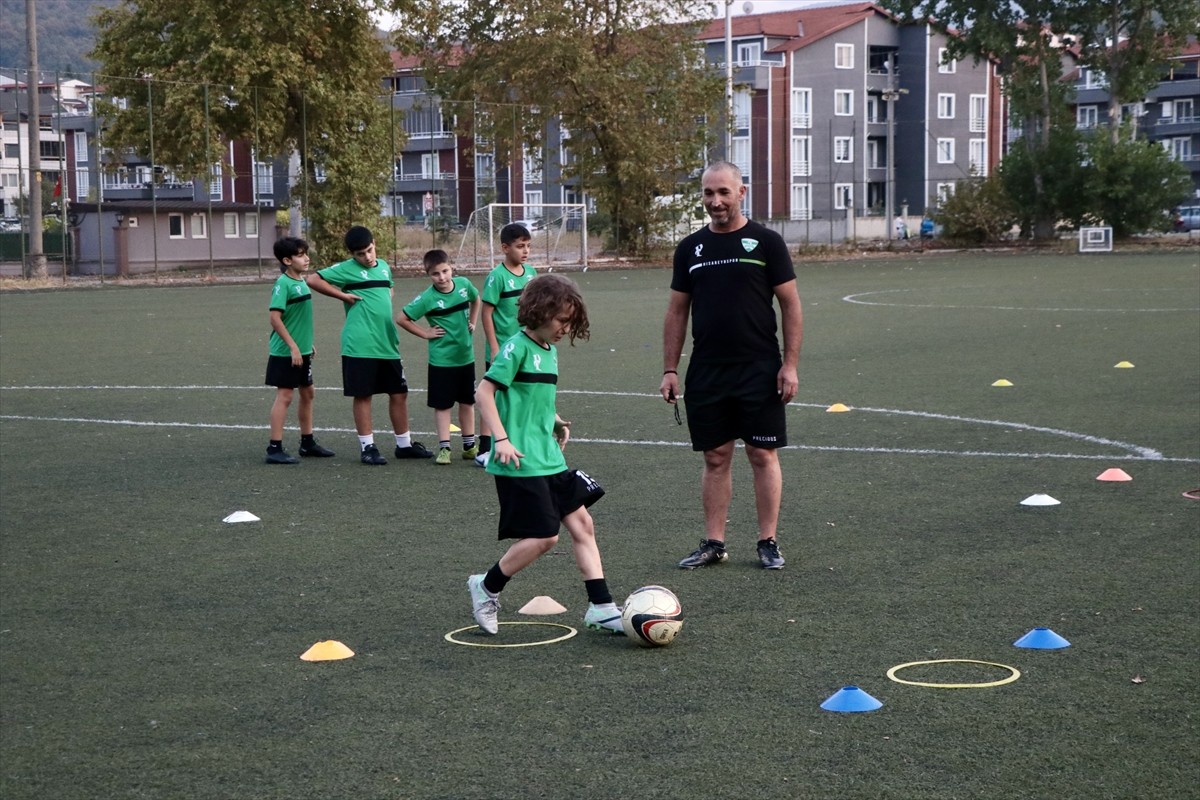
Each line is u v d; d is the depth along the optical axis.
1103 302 23.77
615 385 13.34
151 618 5.54
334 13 40.19
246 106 38.03
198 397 12.95
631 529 7.10
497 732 4.12
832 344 17.14
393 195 41.47
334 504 7.93
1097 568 6.07
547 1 41.72
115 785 3.77
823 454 9.23
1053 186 50.84
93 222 39.94
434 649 5.05
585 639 5.17
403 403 9.52
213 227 43.09
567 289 5.25
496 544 6.83
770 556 6.24
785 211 64.38
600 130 43.66
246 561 6.52
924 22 53.31
